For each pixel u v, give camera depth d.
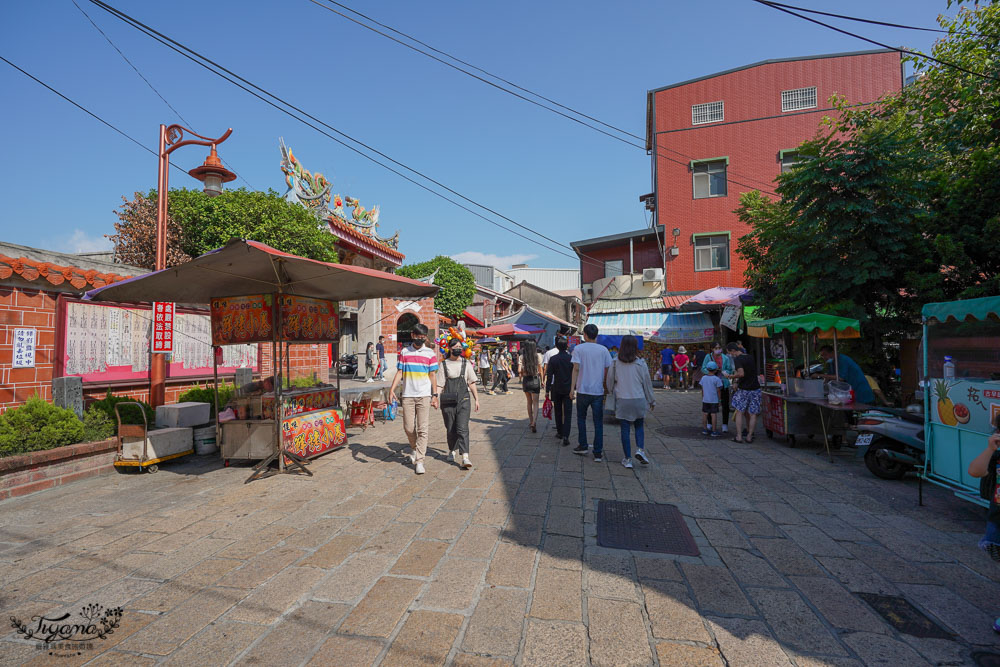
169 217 10.79
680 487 5.29
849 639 2.54
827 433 7.16
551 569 3.32
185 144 7.30
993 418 3.97
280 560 3.46
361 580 3.16
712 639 2.54
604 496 4.96
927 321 4.75
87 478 5.59
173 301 6.41
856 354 9.29
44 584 3.13
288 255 5.23
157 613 2.78
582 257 24.14
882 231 8.61
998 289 7.81
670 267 20.61
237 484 5.37
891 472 5.60
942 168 9.60
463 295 33.44
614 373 6.17
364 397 9.14
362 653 2.40
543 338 27.30
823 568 3.37
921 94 10.66
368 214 17.59
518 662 2.34
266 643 2.49
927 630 2.63
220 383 8.98
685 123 20.48
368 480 5.52
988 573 3.30
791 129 19.17
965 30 9.52
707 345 19.34
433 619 2.70
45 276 6.00
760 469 6.06
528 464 6.28
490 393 17.12
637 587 3.08
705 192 20.23
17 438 5.02
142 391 7.55
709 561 3.47
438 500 4.80
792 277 9.70
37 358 6.07
